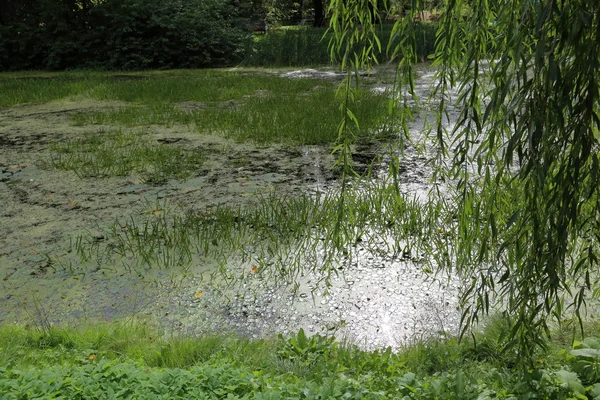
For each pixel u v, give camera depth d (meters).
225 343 4.22
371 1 3.05
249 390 3.05
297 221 6.48
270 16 34.94
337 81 18.03
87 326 4.66
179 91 16.22
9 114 13.75
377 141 9.97
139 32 25.53
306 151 9.56
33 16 26.64
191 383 3.05
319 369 3.67
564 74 2.51
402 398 3.06
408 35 3.02
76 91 16.72
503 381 3.35
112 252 5.95
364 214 6.52
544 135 2.58
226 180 8.11
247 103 13.91
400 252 5.79
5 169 8.94
